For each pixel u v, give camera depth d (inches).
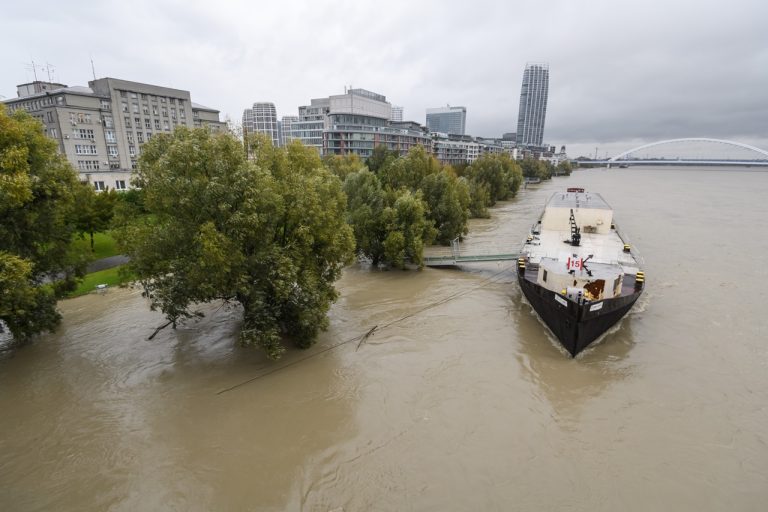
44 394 851.4
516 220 2992.1
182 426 755.4
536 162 7283.5
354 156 3376.0
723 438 719.7
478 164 3971.5
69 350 1027.3
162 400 831.1
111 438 724.0
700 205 3720.5
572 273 1081.4
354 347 1042.7
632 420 766.5
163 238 889.5
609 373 922.1
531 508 583.8
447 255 1845.5
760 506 587.2
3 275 763.4
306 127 5177.2
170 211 892.0
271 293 925.2
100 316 1227.2
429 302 1353.3
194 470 655.1
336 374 919.7
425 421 763.4
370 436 726.5
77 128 2866.6
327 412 792.3
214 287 852.6
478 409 796.6
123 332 1124.5
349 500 598.9
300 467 660.1
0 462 672.4
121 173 2559.1
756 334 1098.1
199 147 879.7
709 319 1190.3
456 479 633.0
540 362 968.3
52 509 588.1
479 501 595.2
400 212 1711.4
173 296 874.1
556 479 632.4
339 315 1242.6
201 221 877.8
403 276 1649.9
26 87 3393.2
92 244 1749.5
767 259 1817.2
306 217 965.8
